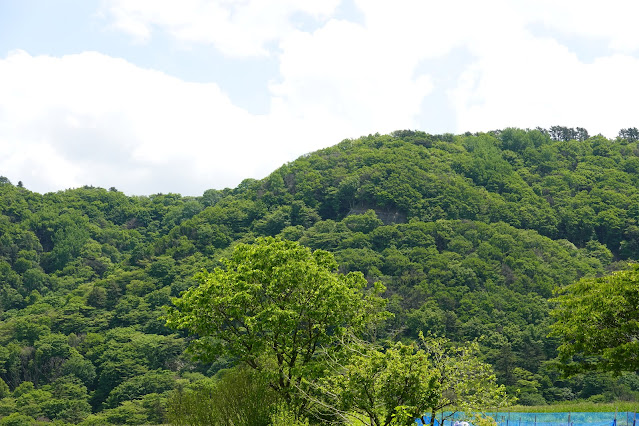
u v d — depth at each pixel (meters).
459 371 23.91
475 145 187.25
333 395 26.31
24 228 172.25
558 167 167.50
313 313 31.06
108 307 125.69
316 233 135.50
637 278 25.06
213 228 153.62
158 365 100.12
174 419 26.88
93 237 182.25
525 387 72.06
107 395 93.69
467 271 102.38
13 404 87.75
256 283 32.97
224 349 32.78
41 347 102.88
